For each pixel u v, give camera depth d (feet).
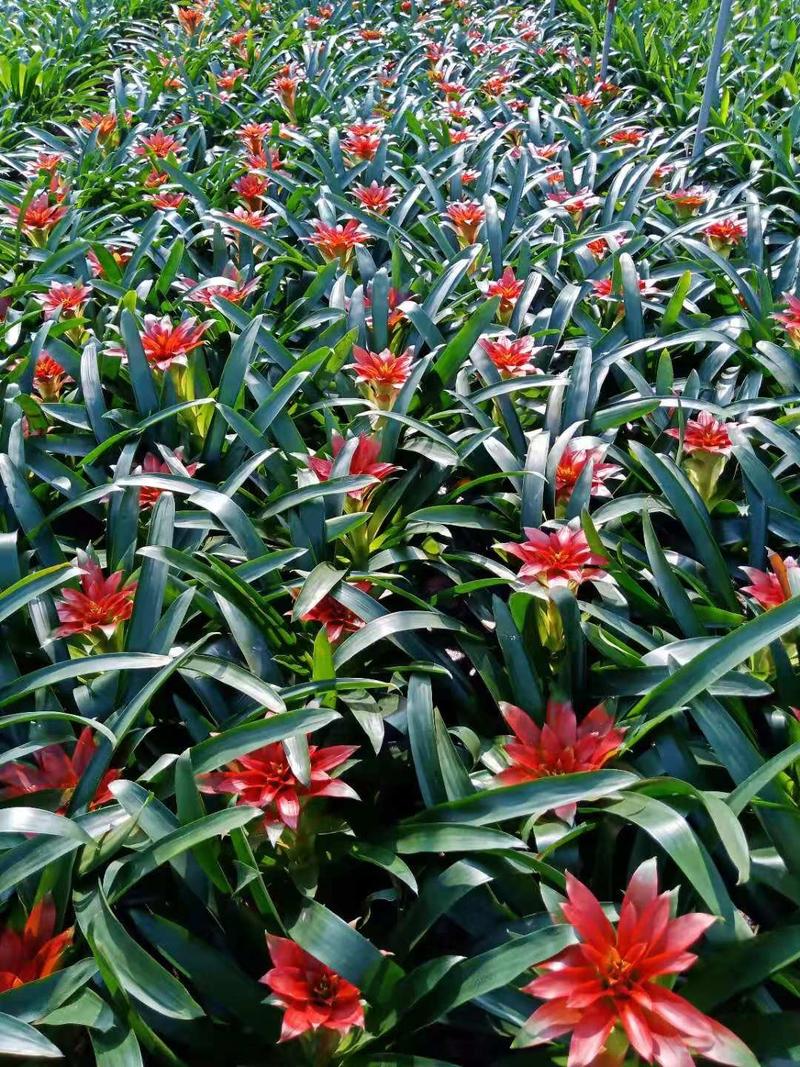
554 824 6.93
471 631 8.75
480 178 18.90
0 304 14.39
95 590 8.38
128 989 5.96
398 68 27.37
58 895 6.50
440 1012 5.99
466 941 7.47
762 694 7.35
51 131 25.67
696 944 6.17
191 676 8.16
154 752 8.23
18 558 9.13
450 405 12.12
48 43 29.94
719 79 25.20
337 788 6.75
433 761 7.25
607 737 7.05
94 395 11.66
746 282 14.76
